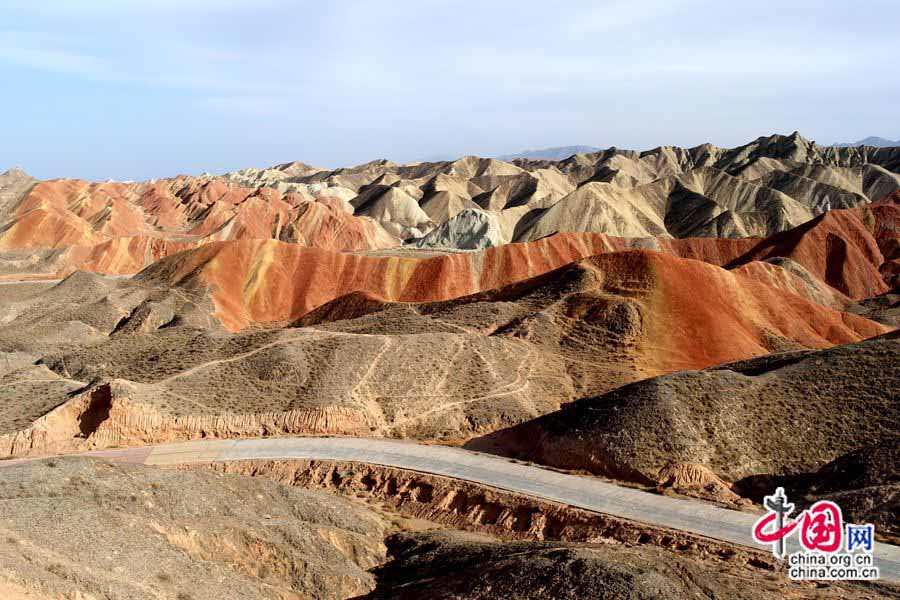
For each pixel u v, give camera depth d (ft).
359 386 214.69
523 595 96.32
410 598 108.37
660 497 151.23
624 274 294.87
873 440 159.74
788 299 319.68
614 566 96.99
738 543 128.47
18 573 82.99
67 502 106.22
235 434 195.93
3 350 294.66
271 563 118.93
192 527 115.96
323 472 177.58
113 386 193.88
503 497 156.56
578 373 244.42
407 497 167.94
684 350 263.49
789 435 166.91
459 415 212.23
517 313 286.25
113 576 92.79
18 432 184.96
